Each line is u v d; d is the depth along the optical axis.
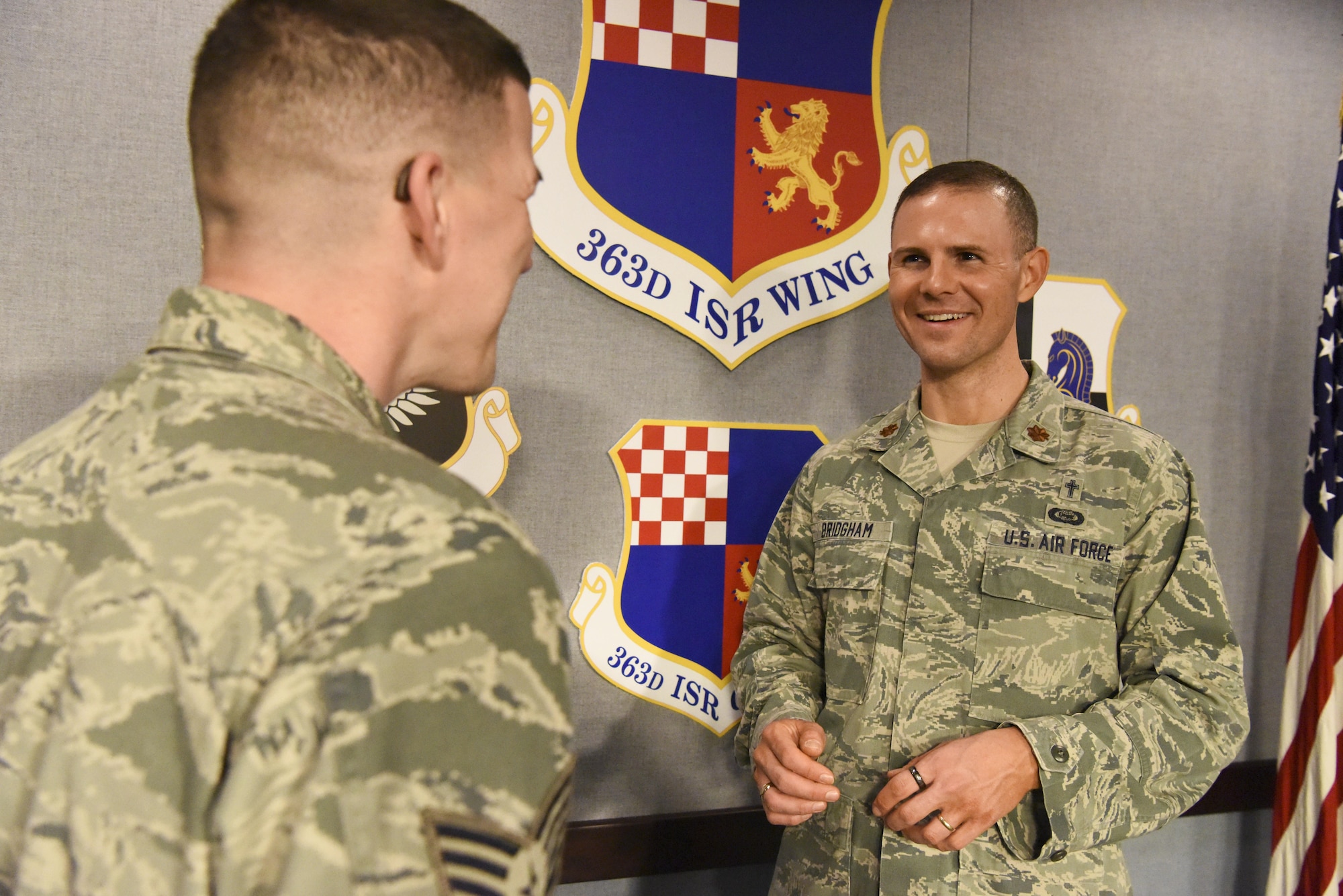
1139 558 1.20
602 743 1.59
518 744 0.38
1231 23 1.90
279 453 0.42
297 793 0.36
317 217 0.50
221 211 0.51
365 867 0.35
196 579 0.39
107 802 0.37
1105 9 1.82
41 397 1.34
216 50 0.51
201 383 0.46
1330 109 1.98
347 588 0.38
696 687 1.63
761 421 1.67
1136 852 1.88
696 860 1.61
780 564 1.47
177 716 0.38
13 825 0.40
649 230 1.59
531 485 1.55
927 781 1.05
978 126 1.76
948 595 1.24
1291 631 1.76
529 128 0.62
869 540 1.32
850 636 1.30
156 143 1.37
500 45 0.58
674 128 1.59
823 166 1.67
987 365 1.33
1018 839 1.13
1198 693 1.13
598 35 1.55
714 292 1.62
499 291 0.59
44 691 0.40
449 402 1.50
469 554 0.40
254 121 0.50
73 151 1.34
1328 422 1.74
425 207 0.52
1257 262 1.93
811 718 1.24
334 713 0.36
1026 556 1.21
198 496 0.41
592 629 1.58
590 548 1.59
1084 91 1.82
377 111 0.51
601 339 1.58
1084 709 1.17
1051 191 1.80
